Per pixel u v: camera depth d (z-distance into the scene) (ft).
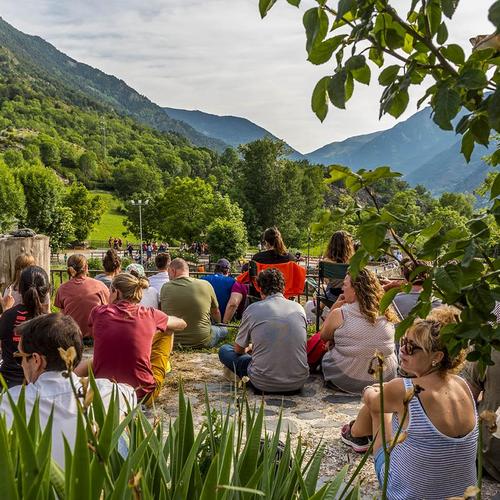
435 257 4.72
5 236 24.85
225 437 5.43
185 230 232.32
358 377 16.22
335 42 4.13
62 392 7.74
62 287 20.94
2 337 14.23
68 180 522.88
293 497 5.58
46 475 4.30
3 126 640.17
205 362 20.20
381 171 4.88
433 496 8.84
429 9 4.06
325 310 22.21
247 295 23.68
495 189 4.65
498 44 4.06
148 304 21.74
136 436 5.94
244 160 293.64
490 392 10.89
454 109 3.75
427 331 8.96
